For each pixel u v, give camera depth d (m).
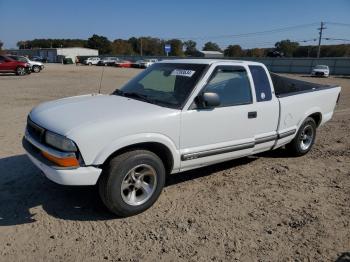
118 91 5.16
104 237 3.65
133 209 4.02
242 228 3.92
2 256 3.29
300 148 6.42
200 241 3.64
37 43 150.25
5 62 27.05
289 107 5.78
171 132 4.21
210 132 4.61
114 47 126.88
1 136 7.14
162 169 4.20
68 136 3.63
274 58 63.53
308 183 5.29
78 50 102.56
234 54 118.62
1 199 4.36
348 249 3.60
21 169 5.32
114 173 3.81
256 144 5.28
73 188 4.72
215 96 4.36
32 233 3.68
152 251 3.44
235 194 4.80
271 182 5.27
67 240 3.57
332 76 46.62
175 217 4.11
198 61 4.94
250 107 5.05
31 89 16.98
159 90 4.74
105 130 3.73
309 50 108.62
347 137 8.15
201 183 5.13
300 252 3.52
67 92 15.94
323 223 4.09
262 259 3.38
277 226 3.99
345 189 5.10
